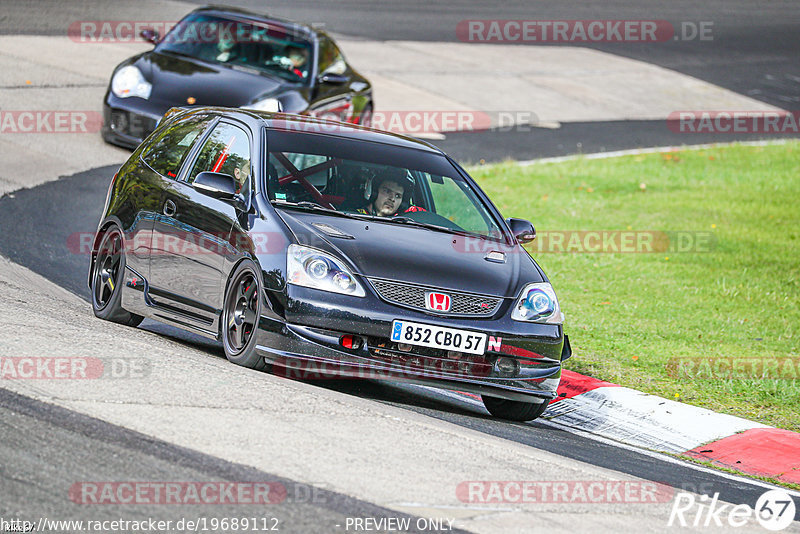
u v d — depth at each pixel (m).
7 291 29.67
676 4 136.62
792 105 94.81
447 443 21.58
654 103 90.12
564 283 44.16
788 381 33.53
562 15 119.38
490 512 18.03
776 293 44.91
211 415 20.39
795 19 135.75
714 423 29.27
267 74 53.22
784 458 27.41
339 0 111.06
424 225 28.14
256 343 24.88
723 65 106.56
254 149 28.19
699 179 67.38
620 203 59.59
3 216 41.22
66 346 23.67
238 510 16.39
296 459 18.89
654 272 47.03
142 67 52.44
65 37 76.12
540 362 26.23
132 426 19.23
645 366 34.09
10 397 19.86
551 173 64.44
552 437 26.17
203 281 27.12
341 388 27.08
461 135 70.50
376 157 29.53
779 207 61.66
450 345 25.08
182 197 28.62
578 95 88.06
